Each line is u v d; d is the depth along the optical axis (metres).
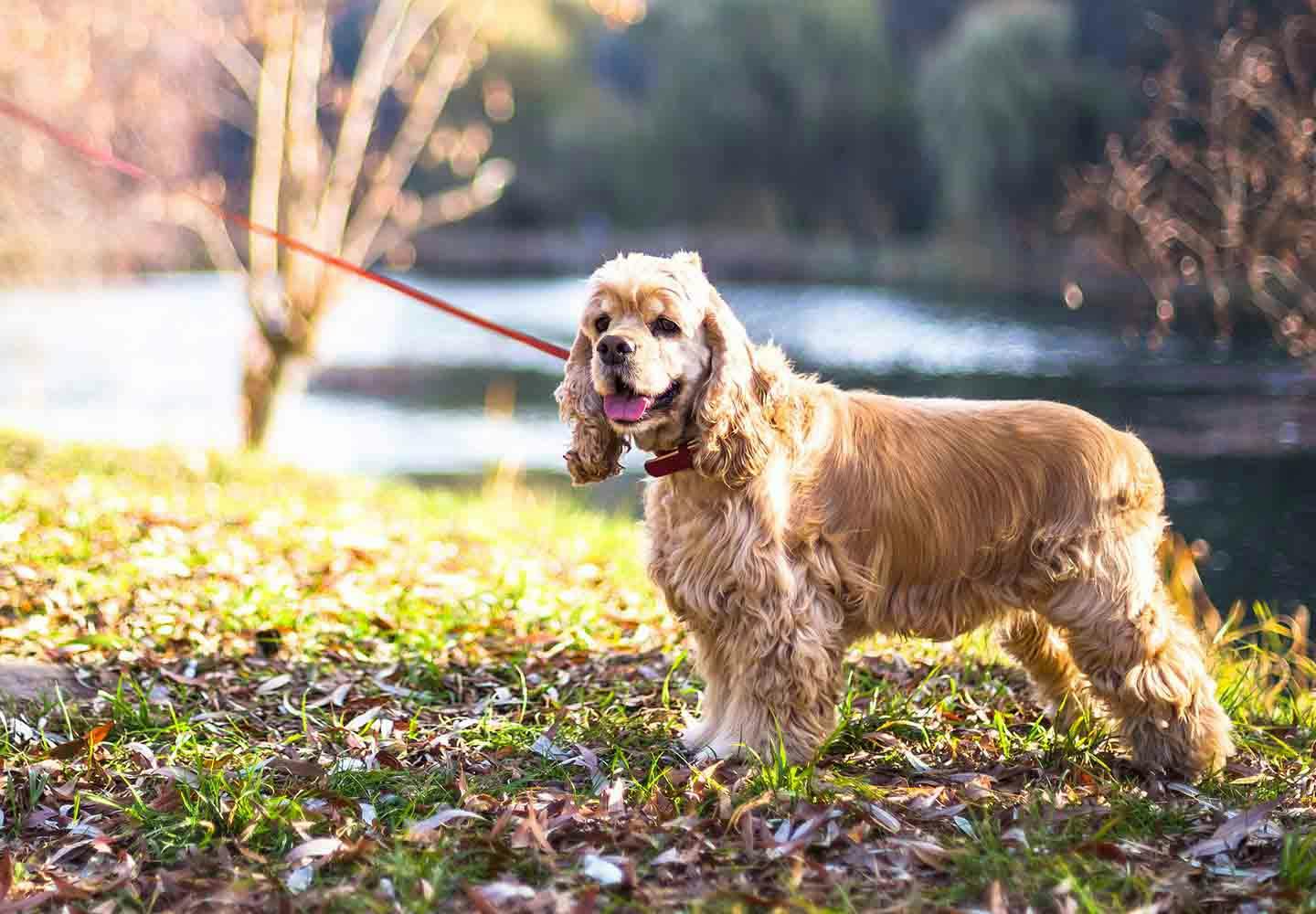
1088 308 24.91
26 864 3.56
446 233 44.09
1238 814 3.65
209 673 5.23
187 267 22.44
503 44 41.12
